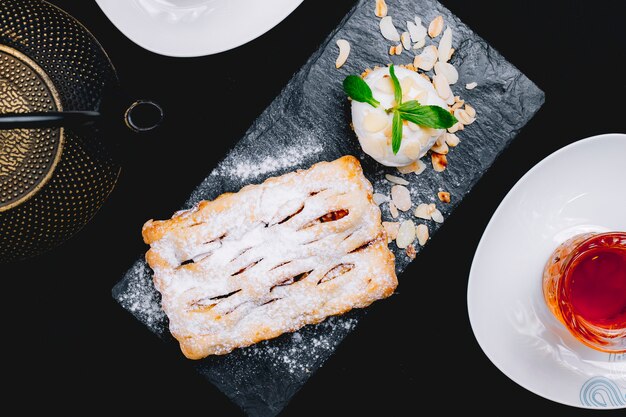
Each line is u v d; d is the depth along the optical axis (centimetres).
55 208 55
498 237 51
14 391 60
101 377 60
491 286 52
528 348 52
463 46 56
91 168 55
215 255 53
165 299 54
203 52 53
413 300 59
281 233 53
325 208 53
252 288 53
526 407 60
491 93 56
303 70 56
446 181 56
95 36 57
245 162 56
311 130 56
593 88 58
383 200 56
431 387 60
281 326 54
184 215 54
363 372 60
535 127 58
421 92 53
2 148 54
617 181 51
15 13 54
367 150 54
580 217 51
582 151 50
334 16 57
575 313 50
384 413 60
